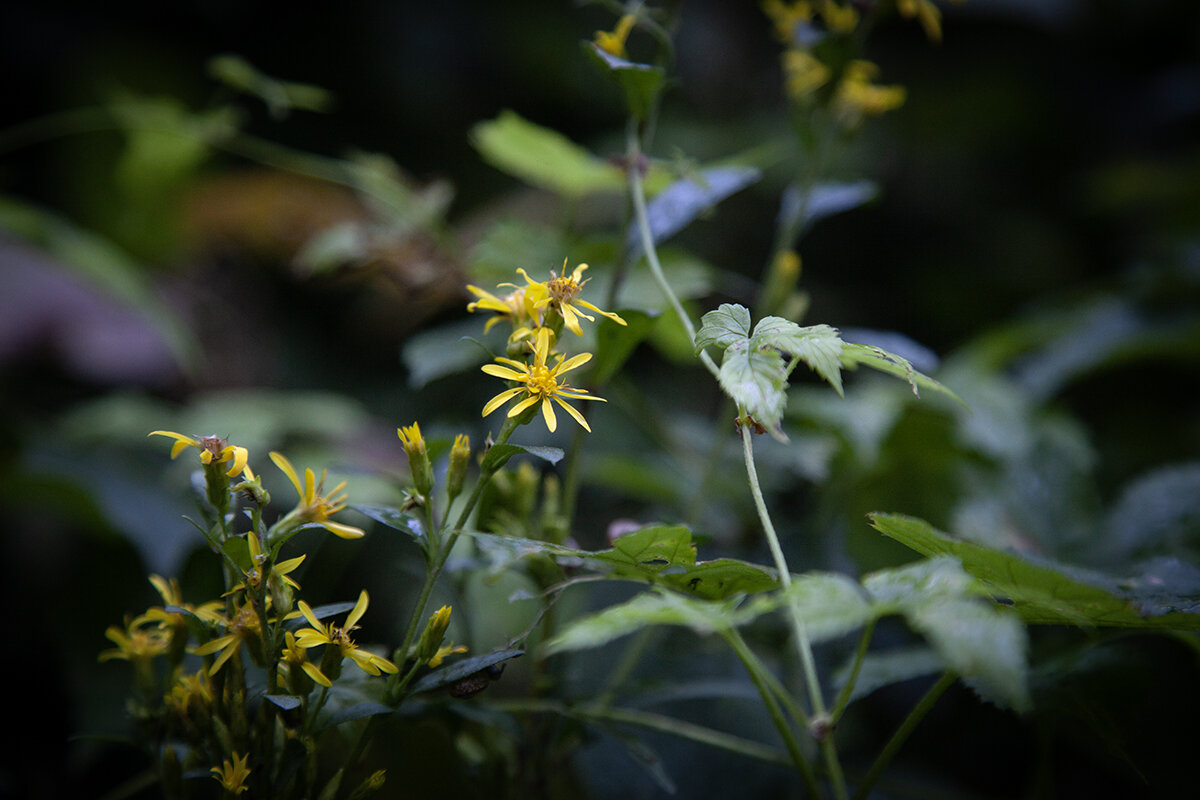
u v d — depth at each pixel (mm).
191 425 565
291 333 835
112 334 701
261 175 790
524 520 403
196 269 814
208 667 370
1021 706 331
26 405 686
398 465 593
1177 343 632
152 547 515
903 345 425
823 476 476
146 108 581
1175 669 470
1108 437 709
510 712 396
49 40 895
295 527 365
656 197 422
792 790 438
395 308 771
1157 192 894
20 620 585
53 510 561
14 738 532
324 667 363
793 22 442
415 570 407
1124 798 514
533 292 377
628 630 354
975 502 469
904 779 471
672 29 410
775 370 353
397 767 423
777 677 454
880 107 445
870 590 349
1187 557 436
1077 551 458
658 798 438
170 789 375
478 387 667
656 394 730
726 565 365
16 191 856
